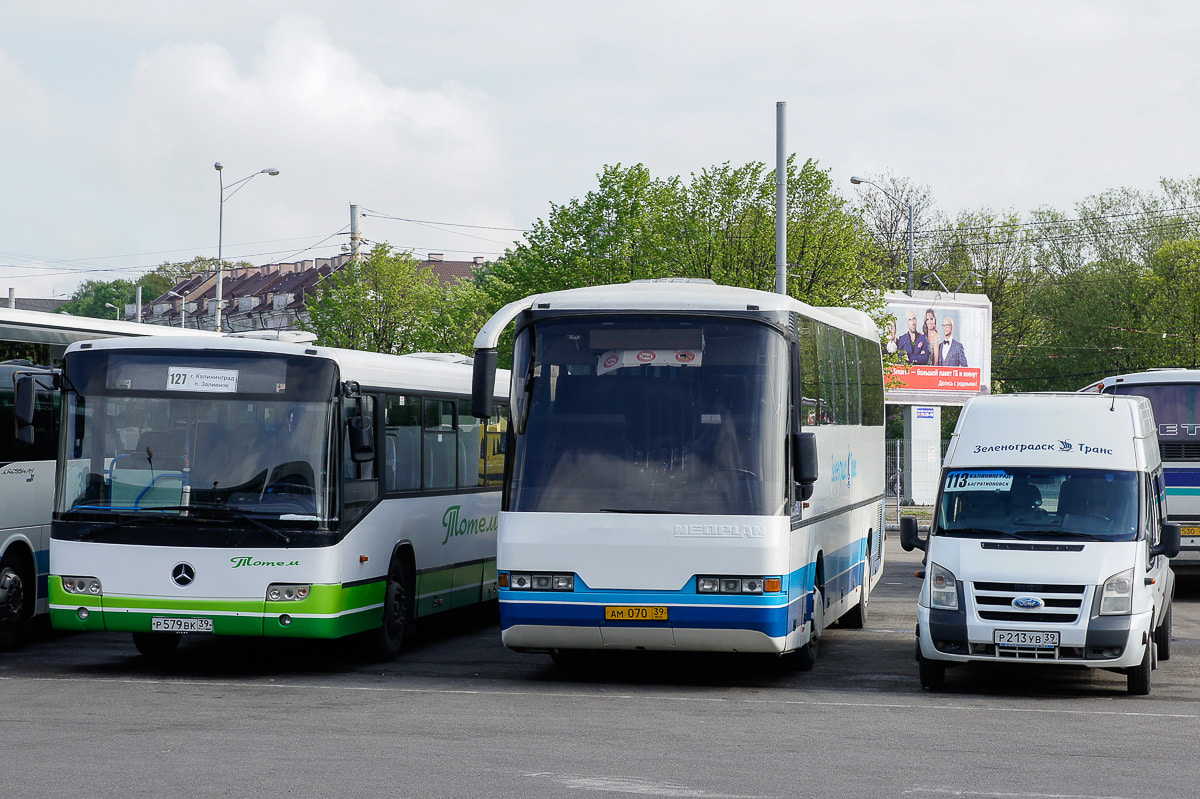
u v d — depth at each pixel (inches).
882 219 3346.5
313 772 364.2
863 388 768.3
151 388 572.4
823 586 615.8
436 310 2288.4
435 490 682.2
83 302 6254.9
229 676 579.2
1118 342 3107.8
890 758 398.6
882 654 668.7
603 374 543.8
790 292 1608.0
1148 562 553.9
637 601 525.7
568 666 620.4
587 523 530.9
